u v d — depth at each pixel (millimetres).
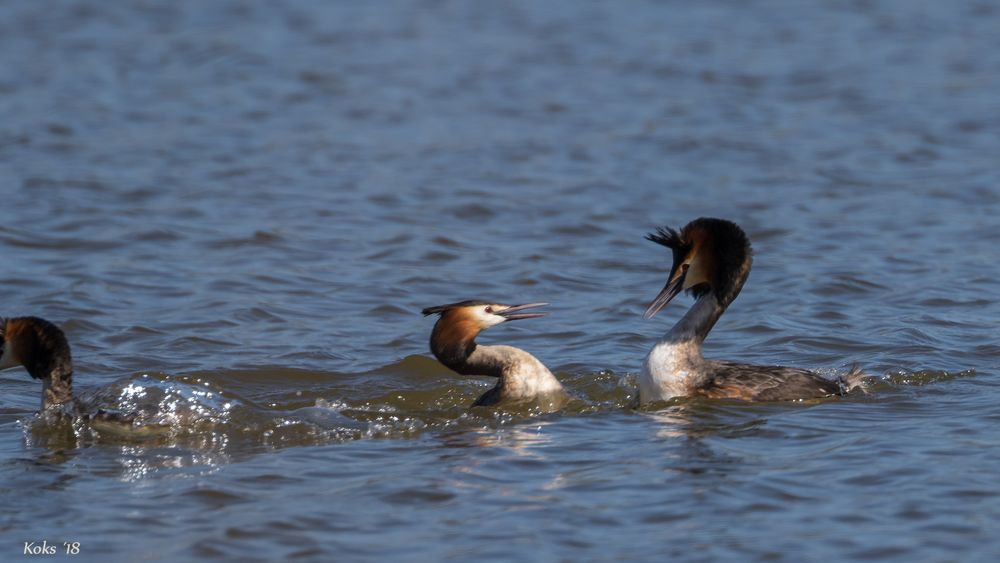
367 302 16844
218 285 17406
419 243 19828
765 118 30234
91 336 15117
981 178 24062
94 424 11562
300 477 10039
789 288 17328
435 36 41312
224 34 40812
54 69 35688
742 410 11680
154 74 35375
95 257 18797
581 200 22906
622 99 32531
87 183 23453
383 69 36281
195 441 11156
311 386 13375
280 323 15836
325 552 8484
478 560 8289
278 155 26406
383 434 11289
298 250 19375
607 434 11086
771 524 8828
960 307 16188
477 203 22453
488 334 15461
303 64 36750
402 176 24656
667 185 24109
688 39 40562
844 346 14594
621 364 14180
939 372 13070
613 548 8461
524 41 40469
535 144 27688
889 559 8242
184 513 9258
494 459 10367
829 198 22922
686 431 11047
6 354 11852
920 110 30688
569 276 18219
